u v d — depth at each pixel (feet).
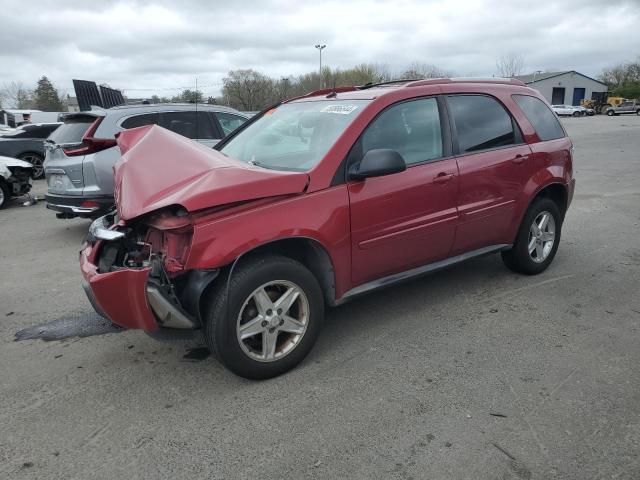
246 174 10.18
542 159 15.39
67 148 22.11
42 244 23.41
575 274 16.76
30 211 32.42
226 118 26.45
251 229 9.98
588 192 31.86
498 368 11.13
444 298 14.97
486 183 13.87
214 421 9.59
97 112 23.15
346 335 12.85
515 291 15.38
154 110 24.04
